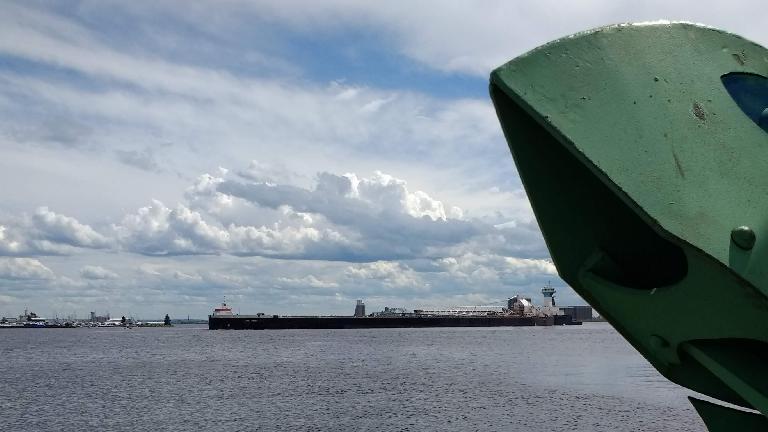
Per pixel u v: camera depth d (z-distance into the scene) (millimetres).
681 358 4449
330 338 153625
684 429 26453
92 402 38094
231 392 42406
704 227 3887
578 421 28641
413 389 42938
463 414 31125
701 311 4062
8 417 32562
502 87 4293
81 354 95500
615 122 4164
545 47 4367
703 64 4500
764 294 3701
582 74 4289
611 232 4750
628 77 4297
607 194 4770
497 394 39406
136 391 43781
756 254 3760
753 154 4188
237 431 27625
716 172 4074
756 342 4176
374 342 128250
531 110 4195
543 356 79562
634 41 4453
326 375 54969
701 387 4680
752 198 4012
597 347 103188
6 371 62750
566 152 4734
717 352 4160
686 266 4559
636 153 4082
